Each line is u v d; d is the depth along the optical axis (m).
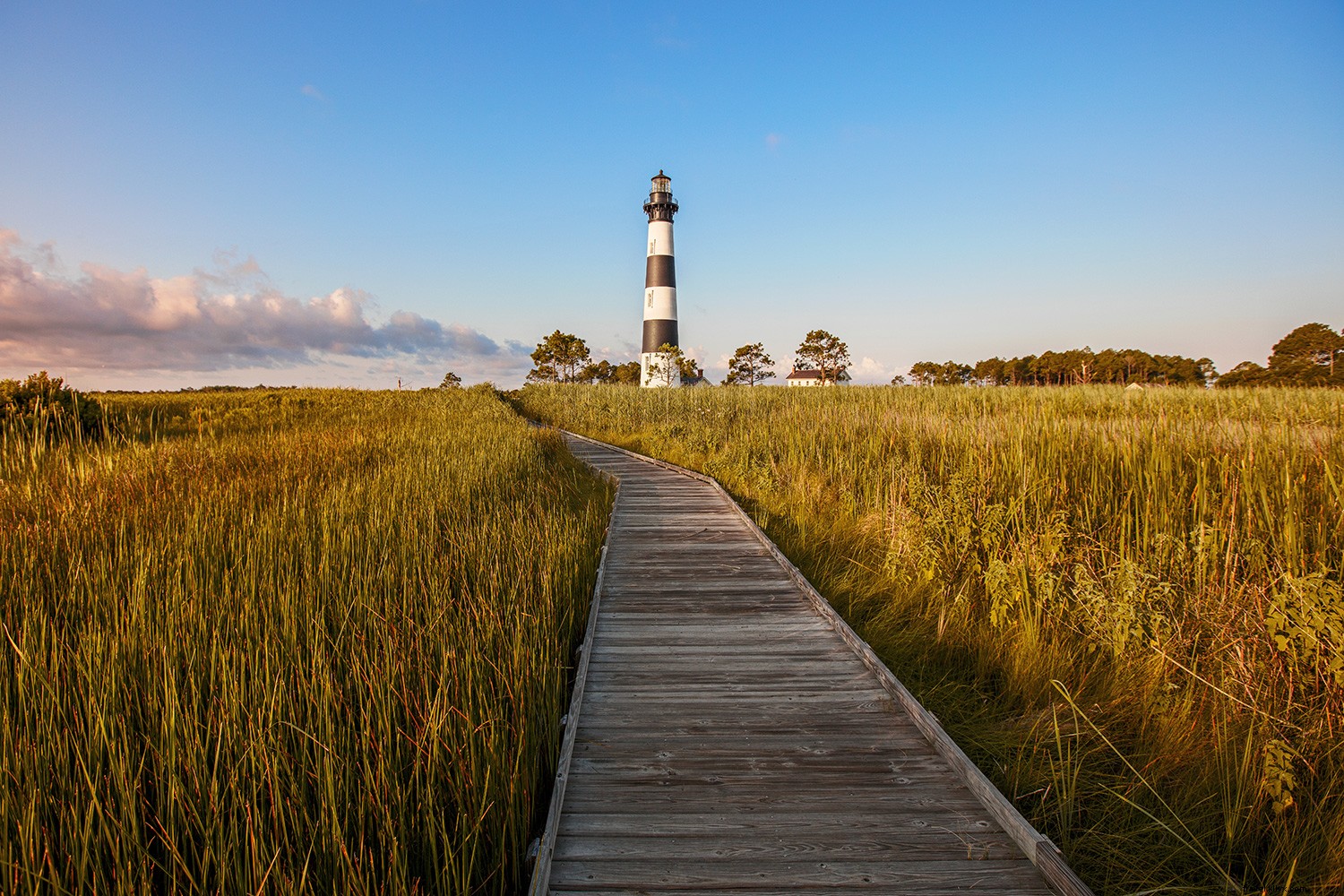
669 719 2.98
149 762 2.24
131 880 1.77
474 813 2.14
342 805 2.12
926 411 11.07
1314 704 2.66
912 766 2.59
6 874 1.70
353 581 3.73
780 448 9.76
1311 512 3.82
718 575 5.22
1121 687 3.11
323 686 2.54
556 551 4.80
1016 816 2.14
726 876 2.00
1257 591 3.10
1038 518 4.39
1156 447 4.86
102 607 3.29
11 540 4.16
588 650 3.56
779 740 2.79
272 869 1.79
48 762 2.12
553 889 1.97
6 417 8.62
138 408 15.00
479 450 9.48
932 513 4.97
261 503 5.48
